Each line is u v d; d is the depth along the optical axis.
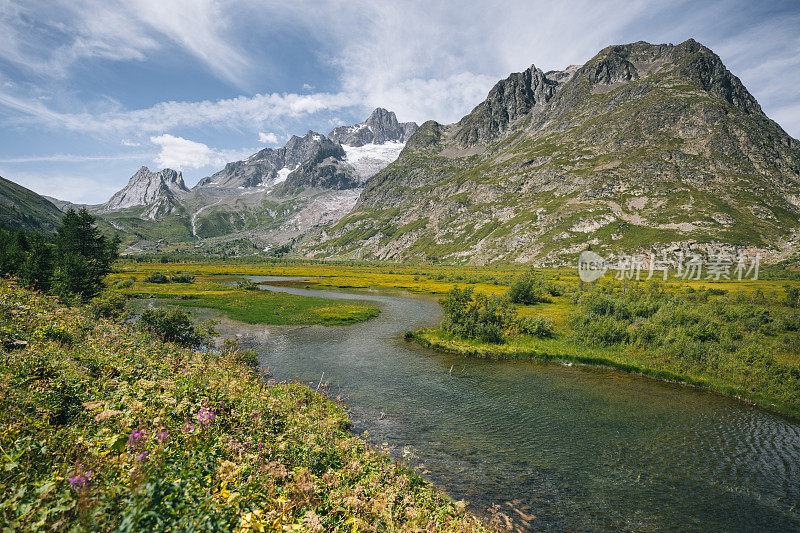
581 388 29.38
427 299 89.88
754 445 20.66
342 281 131.12
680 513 14.66
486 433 21.05
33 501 4.60
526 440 20.36
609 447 19.91
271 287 110.06
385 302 83.06
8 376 7.93
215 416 10.04
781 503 15.55
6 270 44.19
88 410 8.43
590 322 42.38
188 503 5.48
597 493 15.70
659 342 37.31
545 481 16.41
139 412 8.55
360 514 8.55
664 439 21.05
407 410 23.98
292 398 19.25
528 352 38.44
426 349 41.09
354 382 29.34
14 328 12.82
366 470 12.22
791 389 26.81
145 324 29.80
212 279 128.25
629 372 33.62
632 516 14.34
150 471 5.72
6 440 5.73
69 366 10.59
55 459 6.00
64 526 4.50
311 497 8.24
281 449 10.44
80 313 22.59
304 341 43.53
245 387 15.86
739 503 15.43
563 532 13.18
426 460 17.61
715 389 29.17
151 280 102.62
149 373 12.95
